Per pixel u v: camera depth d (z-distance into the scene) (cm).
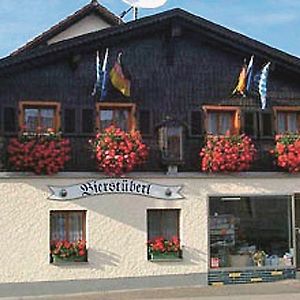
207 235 1791
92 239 1709
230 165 1792
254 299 1600
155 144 1781
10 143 1673
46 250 1680
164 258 1755
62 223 1708
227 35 1825
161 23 1792
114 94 1772
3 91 1700
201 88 1831
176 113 1806
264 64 1875
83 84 1753
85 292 1697
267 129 1870
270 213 1853
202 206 1792
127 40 1788
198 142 1811
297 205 1891
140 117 1780
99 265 1711
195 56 1838
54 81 1736
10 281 1655
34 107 1723
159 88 1802
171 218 1783
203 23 1808
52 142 1681
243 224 1830
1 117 1689
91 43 1744
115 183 1730
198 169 1802
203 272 1784
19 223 1667
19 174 1667
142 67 1795
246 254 1830
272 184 1853
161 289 1738
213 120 1844
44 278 1675
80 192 1706
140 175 1747
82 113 1742
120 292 1703
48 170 1673
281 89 1897
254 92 1869
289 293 1677
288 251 1869
